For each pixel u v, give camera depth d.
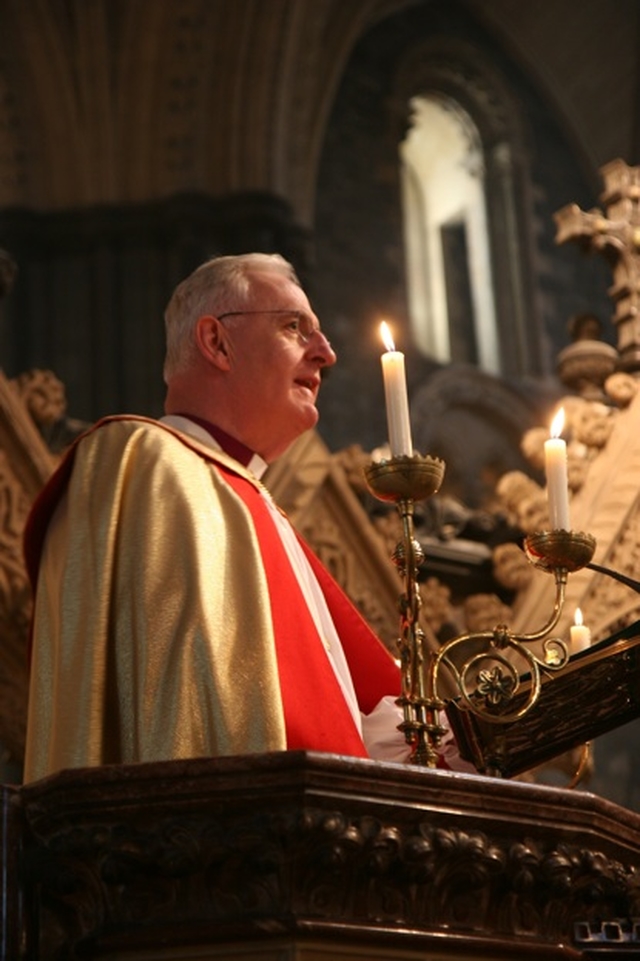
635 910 3.65
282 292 5.22
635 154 30.47
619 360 10.71
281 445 5.25
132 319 24.42
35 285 24.53
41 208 25.02
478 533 11.56
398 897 3.25
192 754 3.77
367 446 27.70
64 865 3.28
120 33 25.34
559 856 3.43
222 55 25.56
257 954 3.13
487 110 31.86
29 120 25.22
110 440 4.50
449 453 28.42
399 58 30.81
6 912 3.29
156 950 3.18
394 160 30.27
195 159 25.33
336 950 3.16
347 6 28.19
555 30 32.06
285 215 25.75
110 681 3.97
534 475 28.81
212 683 3.84
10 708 9.22
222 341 5.16
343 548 9.92
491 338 30.80
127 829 3.21
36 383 9.16
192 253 24.78
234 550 4.20
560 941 3.48
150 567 4.04
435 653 4.21
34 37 25.12
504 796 3.36
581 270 32.03
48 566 4.32
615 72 31.70
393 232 29.83
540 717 4.34
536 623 10.19
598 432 10.42
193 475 4.38
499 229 31.31
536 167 32.06
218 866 3.18
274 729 3.83
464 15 32.16
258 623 4.03
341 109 29.70
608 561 10.11
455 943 3.28
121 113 25.27
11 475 8.87
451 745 4.66
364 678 5.21
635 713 4.39
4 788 3.36
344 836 3.13
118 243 24.86
